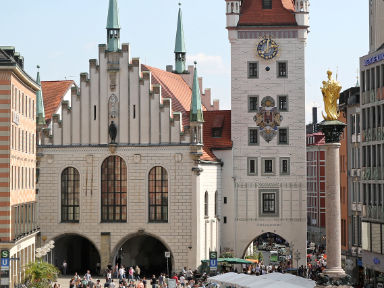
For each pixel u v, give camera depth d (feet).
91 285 261.85
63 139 309.01
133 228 303.68
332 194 198.29
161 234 302.25
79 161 307.37
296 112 335.26
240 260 292.61
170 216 302.04
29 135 275.18
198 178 300.81
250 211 336.08
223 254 323.16
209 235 316.40
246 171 336.08
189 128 301.43
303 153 334.85
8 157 235.81
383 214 252.83
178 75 401.70
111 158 306.55
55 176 308.60
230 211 336.29
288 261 337.72
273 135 335.88
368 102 268.21
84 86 308.60
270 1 340.59
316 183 528.63
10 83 235.61
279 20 336.08
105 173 307.17
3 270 217.97
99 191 306.14
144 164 303.68
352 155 300.61
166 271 323.57
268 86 336.08
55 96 340.18
